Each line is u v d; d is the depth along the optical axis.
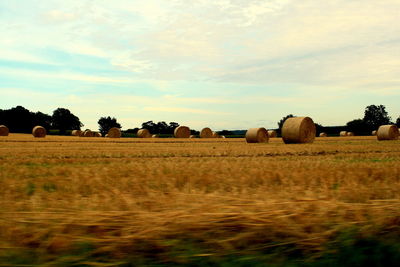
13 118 120.38
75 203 4.64
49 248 3.18
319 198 4.72
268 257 3.25
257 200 4.34
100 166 11.10
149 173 8.66
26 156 16.42
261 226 3.51
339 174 8.27
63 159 14.58
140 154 18.25
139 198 4.95
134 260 3.14
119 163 12.77
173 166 10.64
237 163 11.64
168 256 3.17
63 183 7.27
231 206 3.91
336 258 3.36
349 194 5.24
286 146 24.89
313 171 8.95
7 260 3.01
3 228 3.41
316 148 22.08
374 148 21.91
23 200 5.11
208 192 6.07
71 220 3.56
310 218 3.70
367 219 3.80
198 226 3.46
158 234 3.32
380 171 8.75
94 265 3.02
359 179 7.53
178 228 3.43
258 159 14.34
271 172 8.60
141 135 62.41
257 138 37.41
